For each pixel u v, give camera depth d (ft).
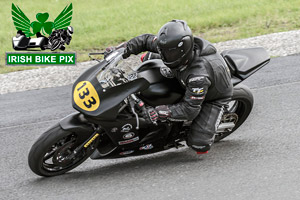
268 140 61.57
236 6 188.85
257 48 63.62
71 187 50.85
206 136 53.83
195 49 51.88
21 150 65.72
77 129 50.42
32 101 92.27
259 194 46.44
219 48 124.67
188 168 54.24
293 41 123.03
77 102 49.70
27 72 119.44
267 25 147.23
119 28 171.94
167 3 213.46
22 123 78.59
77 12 207.21
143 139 55.01
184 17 178.19
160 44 48.91
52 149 53.62
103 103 49.80
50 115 82.07
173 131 56.18
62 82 106.63
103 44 152.56
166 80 53.26
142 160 59.11
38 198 48.85
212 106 54.39
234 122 60.29
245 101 60.13
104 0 233.96
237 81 58.95
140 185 50.24
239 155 57.16
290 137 61.87
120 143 53.52
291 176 49.88
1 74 119.14
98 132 51.93
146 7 209.97
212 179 50.60
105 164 58.59
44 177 54.19
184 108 50.75
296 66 98.89
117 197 47.67
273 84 87.86
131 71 51.01
